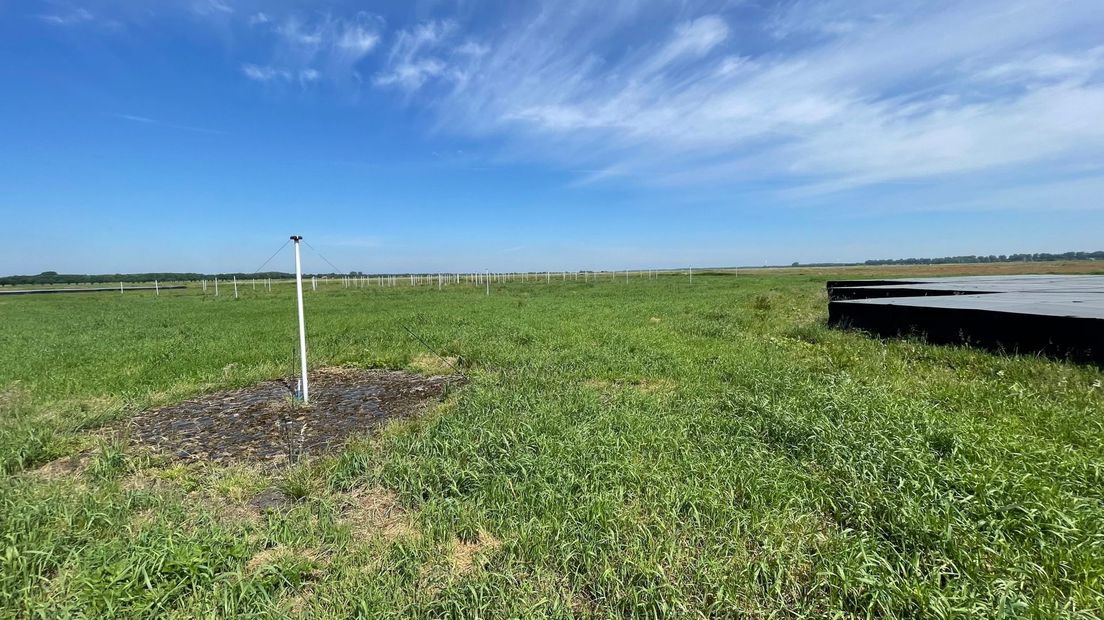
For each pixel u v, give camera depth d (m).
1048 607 1.92
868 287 14.29
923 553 2.31
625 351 7.46
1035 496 2.63
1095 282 15.15
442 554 2.45
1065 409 4.11
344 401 5.33
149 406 5.15
